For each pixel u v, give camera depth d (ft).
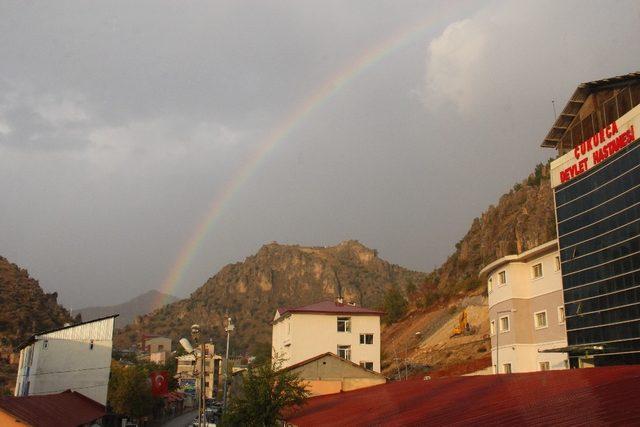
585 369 80.53
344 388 184.34
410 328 381.81
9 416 110.63
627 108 148.36
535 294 180.24
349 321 266.36
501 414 55.77
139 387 235.40
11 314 492.13
